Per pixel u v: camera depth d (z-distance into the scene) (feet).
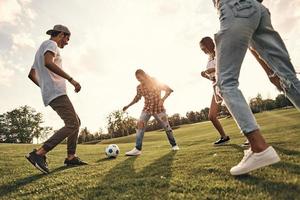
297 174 7.87
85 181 10.27
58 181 10.84
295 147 13.57
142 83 21.58
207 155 13.97
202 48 18.79
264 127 35.86
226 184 7.62
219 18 8.46
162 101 21.67
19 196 9.40
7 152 27.04
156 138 102.58
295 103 8.54
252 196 6.52
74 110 14.75
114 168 13.09
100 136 272.92
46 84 14.58
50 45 14.51
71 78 14.21
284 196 6.20
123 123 270.67
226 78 8.11
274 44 8.50
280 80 8.64
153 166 12.42
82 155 25.07
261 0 8.79
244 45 8.06
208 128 90.22
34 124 266.98
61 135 13.87
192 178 8.86
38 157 13.25
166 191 7.71
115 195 7.95
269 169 8.68
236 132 37.45
